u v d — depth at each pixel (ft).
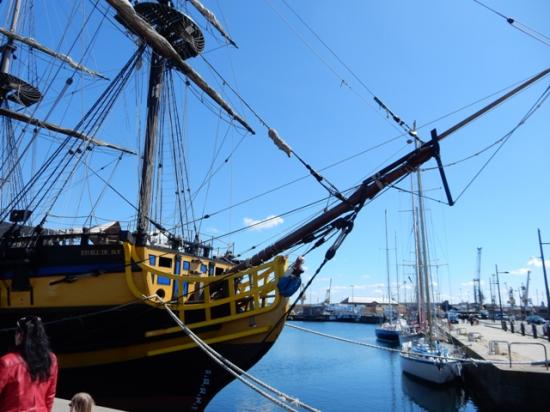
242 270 46.03
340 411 78.54
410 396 92.99
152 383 46.52
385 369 133.90
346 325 411.95
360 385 104.68
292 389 98.37
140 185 59.47
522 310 342.44
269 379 112.68
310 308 488.44
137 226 49.11
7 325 48.29
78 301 46.65
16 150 86.69
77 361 46.98
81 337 46.16
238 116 72.18
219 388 46.19
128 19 55.47
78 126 58.54
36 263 48.55
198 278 46.34
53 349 46.52
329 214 43.50
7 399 13.41
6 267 49.44
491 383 71.56
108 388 47.06
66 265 47.83
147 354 45.68
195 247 61.82
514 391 63.46
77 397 17.47
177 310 45.37
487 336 139.44
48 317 46.91
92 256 47.29
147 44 60.75
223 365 38.91
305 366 140.26
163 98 65.98
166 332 45.01
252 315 45.24
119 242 47.93
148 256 47.01
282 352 186.91
